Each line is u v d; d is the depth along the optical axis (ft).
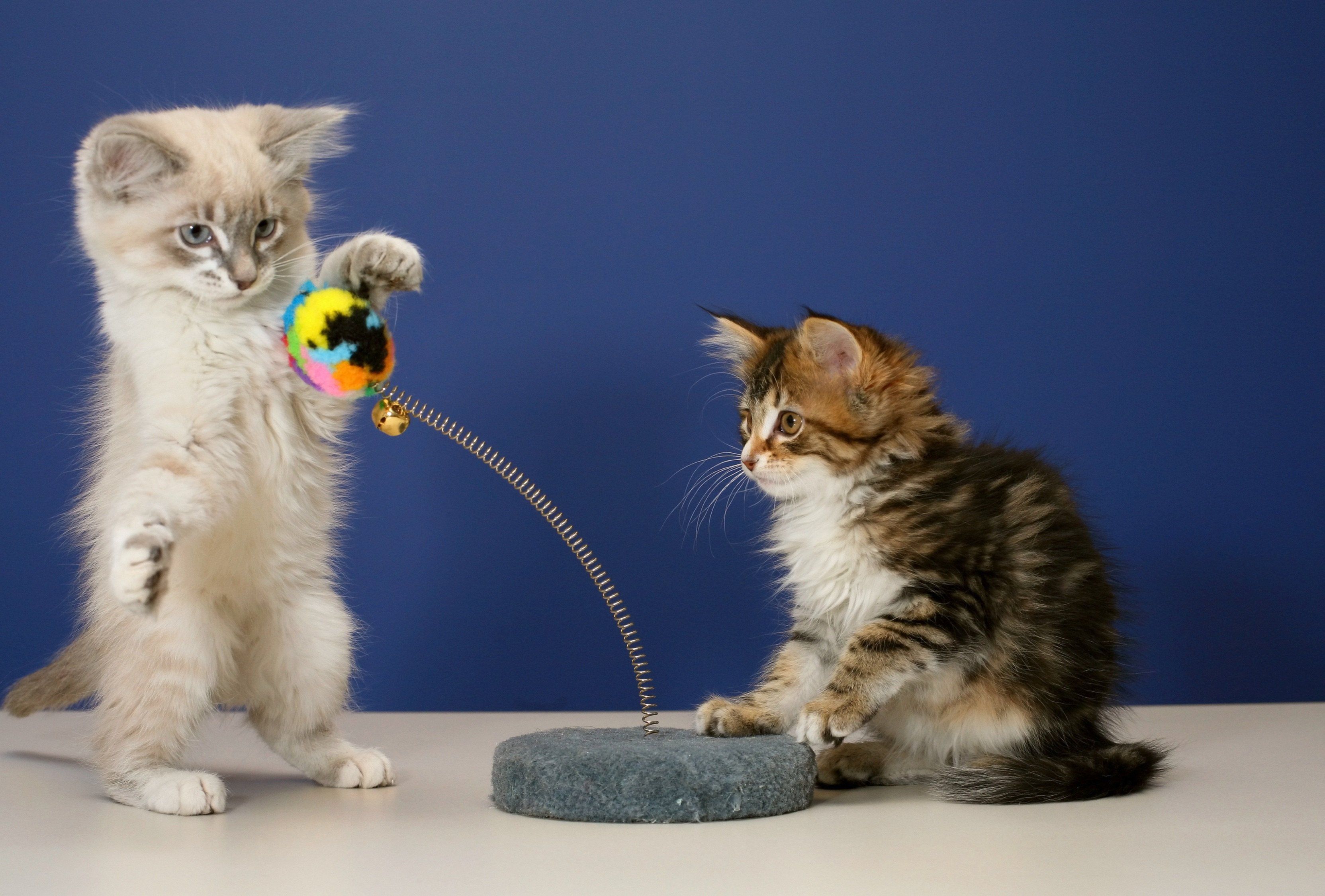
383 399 6.57
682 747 6.20
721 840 5.50
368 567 10.89
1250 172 11.10
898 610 6.79
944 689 6.89
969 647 6.68
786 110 10.98
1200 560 11.00
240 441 6.72
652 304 10.94
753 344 8.15
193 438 6.44
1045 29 11.04
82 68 10.91
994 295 10.99
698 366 10.91
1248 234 11.09
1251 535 11.02
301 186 7.39
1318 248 11.10
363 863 5.13
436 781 7.32
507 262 10.94
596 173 10.95
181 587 6.61
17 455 10.89
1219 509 11.02
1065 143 11.03
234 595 6.95
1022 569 6.96
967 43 11.03
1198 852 5.24
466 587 10.94
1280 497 11.02
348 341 6.06
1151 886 4.66
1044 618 6.92
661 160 10.96
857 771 7.09
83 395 10.82
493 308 10.93
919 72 11.02
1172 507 11.00
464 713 10.58
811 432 7.30
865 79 11.00
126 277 6.62
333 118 7.38
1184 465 11.02
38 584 10.84
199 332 6.64
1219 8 11.12
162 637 6.56
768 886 4.67
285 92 10.92
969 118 11.02
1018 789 6.41
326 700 7.23
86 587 7.38
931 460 7.30
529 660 10.94
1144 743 7.32
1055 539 7.16
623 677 10.95
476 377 10.91
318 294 6.14
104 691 6.73
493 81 10.95
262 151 6.95
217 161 6.66
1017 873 4.87
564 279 10.95
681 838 5.56
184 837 5.71
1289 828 5.72
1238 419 11.03
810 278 10.96
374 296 6.62
